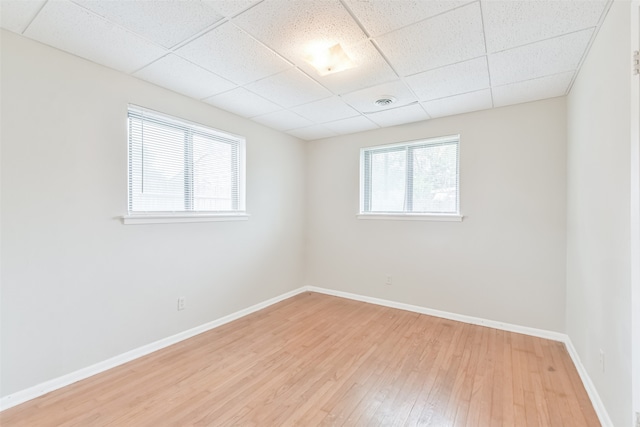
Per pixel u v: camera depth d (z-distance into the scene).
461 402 1.87
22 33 1.83
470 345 2.65
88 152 2.15
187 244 2.82
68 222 2.06
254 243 3.57
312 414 1.77
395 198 3.76
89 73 2.15
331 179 4.23
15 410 1.78
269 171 3.80
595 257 1.85
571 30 1.78
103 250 2.24
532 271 2.87
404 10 1.63
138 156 2.51
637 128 1.21
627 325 1.37
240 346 2.64
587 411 1.78
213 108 3.07
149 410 1.79
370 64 2.21
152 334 2.54
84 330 2.13
